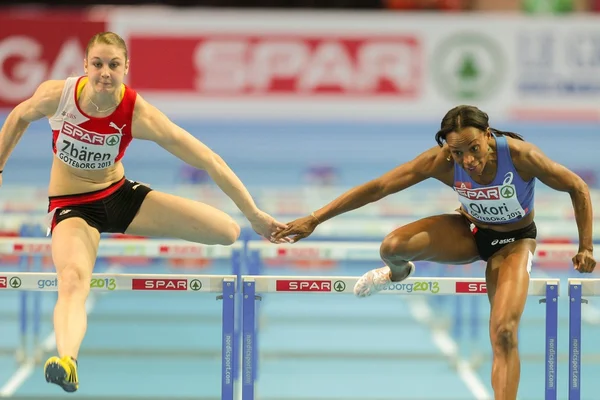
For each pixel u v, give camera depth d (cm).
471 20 4172
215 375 2309
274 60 4184
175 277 1395
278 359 2495
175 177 4472
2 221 2320
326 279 1413
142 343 2622
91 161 1387
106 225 1450
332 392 2148
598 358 2494
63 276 1309
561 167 1346
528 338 2745
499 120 4319
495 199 1359
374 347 2605
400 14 4197
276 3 4653
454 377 2298
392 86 4200
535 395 2145
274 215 2980
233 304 1394
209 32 4156
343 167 4675
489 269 1398
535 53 4188
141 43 4138
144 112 1359
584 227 1345
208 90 4181
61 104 1341
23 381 2219
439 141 1377
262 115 4203
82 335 1259
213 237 1478
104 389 2155
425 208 2938
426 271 3166
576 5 4584
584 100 4194
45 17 4034
